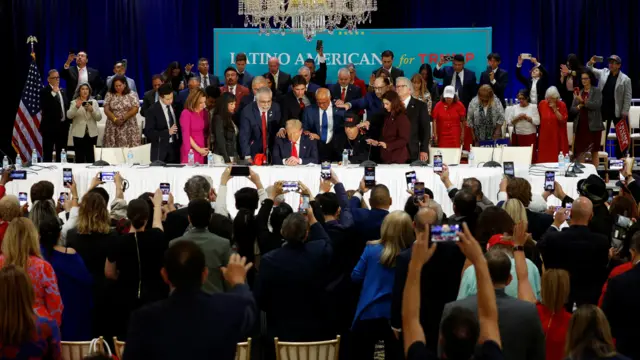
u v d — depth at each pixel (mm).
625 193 7594
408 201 6258
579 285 5840
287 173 9383
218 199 6691
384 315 5707
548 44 14688
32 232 5023
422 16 14875
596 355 3768
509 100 13891
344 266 6301
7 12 14828
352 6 10430
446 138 11500
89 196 5902
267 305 5488
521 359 4234
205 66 12930
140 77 14852
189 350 3662
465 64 13938
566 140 12172
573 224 5871
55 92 12383
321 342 5113
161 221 6438
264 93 10336
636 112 13633
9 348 4145
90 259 5852
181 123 10383
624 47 14656
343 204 6414
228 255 5395
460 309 3447
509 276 4316
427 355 3453
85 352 4996
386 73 12516
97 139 12633
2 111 15016
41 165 10016
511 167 8992
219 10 14938
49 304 5008
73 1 14750
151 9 14789
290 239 5398
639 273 4906
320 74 13156
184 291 3754
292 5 10336
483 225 5371
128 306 5742
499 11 14648
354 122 10258
